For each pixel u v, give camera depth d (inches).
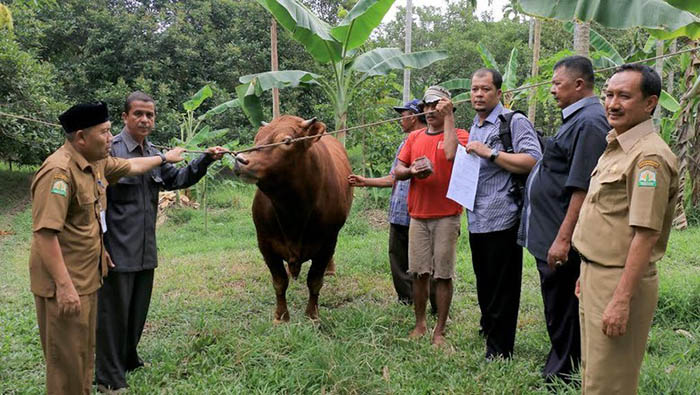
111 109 608.7
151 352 164.6
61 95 583.5
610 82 100.3
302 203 173.0
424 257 170.7
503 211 151.6
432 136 170.6
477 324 188.1
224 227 407.8
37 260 111.3
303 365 146.0
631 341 99.7
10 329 181.3
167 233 394.3
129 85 647.1
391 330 179.0
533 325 185.6
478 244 156.3
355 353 154.5
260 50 672.4
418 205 169.5
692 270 241.3
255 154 158.9
